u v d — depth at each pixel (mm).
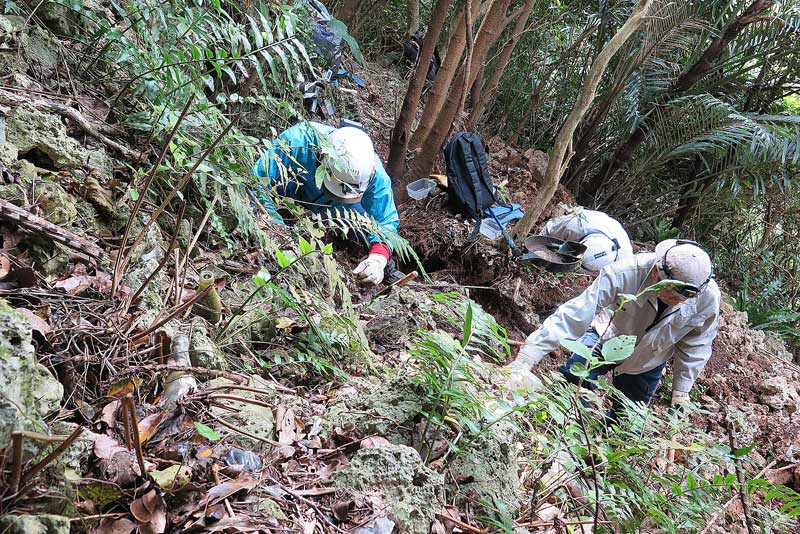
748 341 5641
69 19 2814
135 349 1719
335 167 3295
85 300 1791
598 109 7203
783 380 5160
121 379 1587
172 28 2730
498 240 5129
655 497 2018
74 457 1306
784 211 7938
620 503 2021
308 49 4598
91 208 2201
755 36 6809
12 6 2494
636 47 6699
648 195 7898
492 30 4895
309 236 3223
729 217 8156
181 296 2160
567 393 2094
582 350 1833
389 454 1682
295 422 1838
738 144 6730
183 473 1403
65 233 1865
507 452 1985
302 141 3422
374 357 2656
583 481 2152
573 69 7750
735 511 3170
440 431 1938
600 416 2516
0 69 2357
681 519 2119
